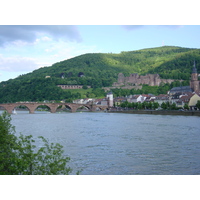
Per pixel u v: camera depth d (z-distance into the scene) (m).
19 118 189.12
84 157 59.94
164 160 56.72
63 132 102.94
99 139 84.50
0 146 39.34
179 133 94.44
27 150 36.88
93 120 163.75
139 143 76.31
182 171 48.91
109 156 60.84
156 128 110.56
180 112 191.88
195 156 59.81
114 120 160.12
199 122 132.50
